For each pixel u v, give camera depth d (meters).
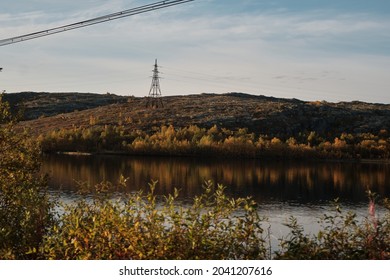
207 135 132.00
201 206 6.60
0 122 11.97
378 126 148.12
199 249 6.24
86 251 6.42
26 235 9.41
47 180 13.26
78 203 8.09
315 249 6.66
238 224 6.53
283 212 47.88
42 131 147.50
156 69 144.38
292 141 128.62
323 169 98.62
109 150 124.38
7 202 11.20
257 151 121.12
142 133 136.00
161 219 6.36
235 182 72.88
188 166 95.81
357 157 124.38
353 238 6.65
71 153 120.44
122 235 6.38
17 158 11.98
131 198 6.85
